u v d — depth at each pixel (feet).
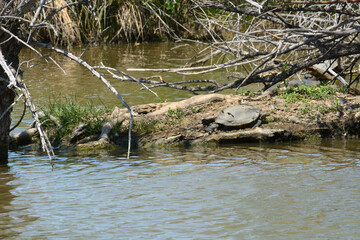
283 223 22.75
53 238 21.45
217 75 73.36
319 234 21.36
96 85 65.77
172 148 39.09
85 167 33.55
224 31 112.37
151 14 108.58
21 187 29.09
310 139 41.27
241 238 21.09
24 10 33.24
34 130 41.65
